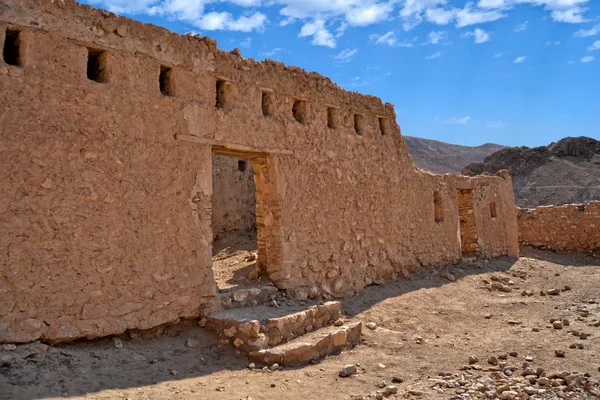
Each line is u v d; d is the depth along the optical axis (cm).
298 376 544
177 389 476
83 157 563
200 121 687
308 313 672
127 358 544
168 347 592
